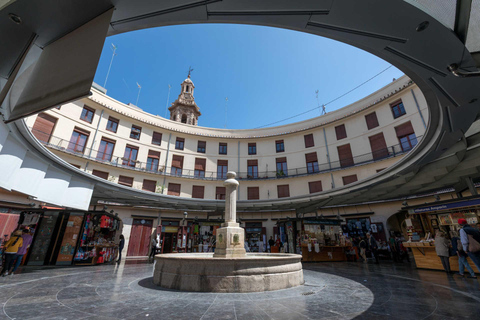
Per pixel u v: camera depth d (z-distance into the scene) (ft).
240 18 12.64
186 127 83.97
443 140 24.53
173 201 54.60
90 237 37.60
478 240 20.68
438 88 17.38
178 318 10.96
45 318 10.85
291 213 70.44
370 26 13.00
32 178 27.43
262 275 17.19
